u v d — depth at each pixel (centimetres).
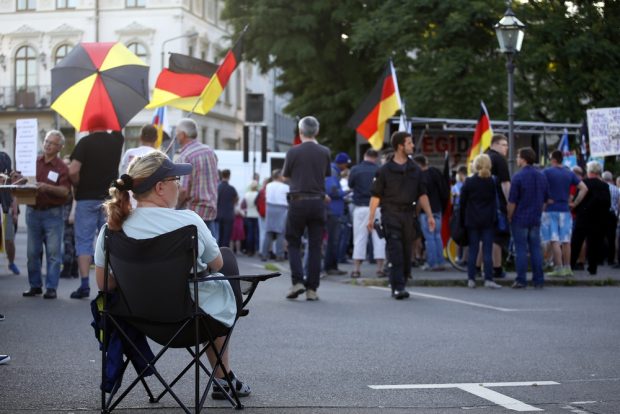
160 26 7594
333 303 1538
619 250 2612
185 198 1393
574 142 3303
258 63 5069
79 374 876
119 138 1531
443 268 2358
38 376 865
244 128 3678
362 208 2162
